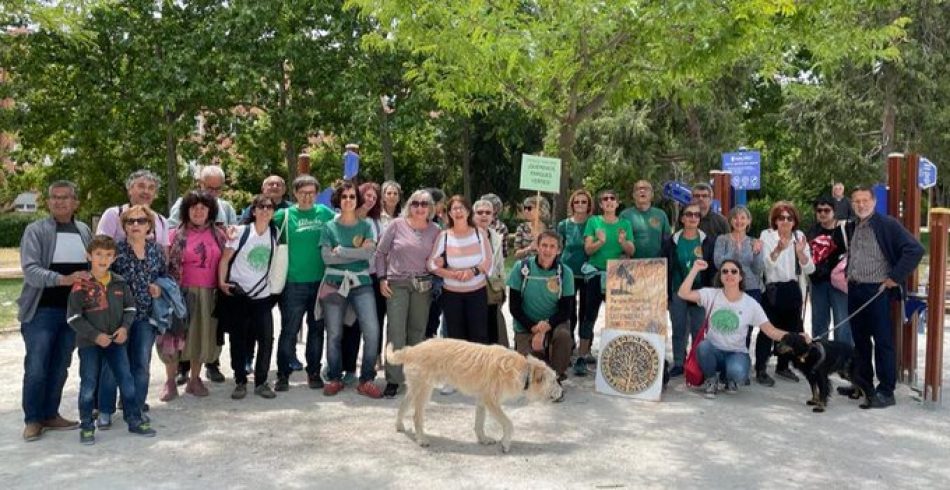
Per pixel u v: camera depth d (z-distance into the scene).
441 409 7.07
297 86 24.23
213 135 26.38
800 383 8.16
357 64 23.23
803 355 6.95
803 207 31.45
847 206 13.37
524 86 10.12
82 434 5.93
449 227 7.77
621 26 8.69
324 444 5.97
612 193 8.38
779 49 9.88
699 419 6.75
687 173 26.41
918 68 23.02
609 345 7.68
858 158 24.50
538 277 7.56
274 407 7.05
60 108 23.47
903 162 8.20
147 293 6.30
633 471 5.39
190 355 7.28
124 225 6.26
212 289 7.29
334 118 24.61
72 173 28.34
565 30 8.48
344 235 7.34
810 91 23.81
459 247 7.21
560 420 6.71
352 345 7.95
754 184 12.99
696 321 8.16
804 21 8.75
